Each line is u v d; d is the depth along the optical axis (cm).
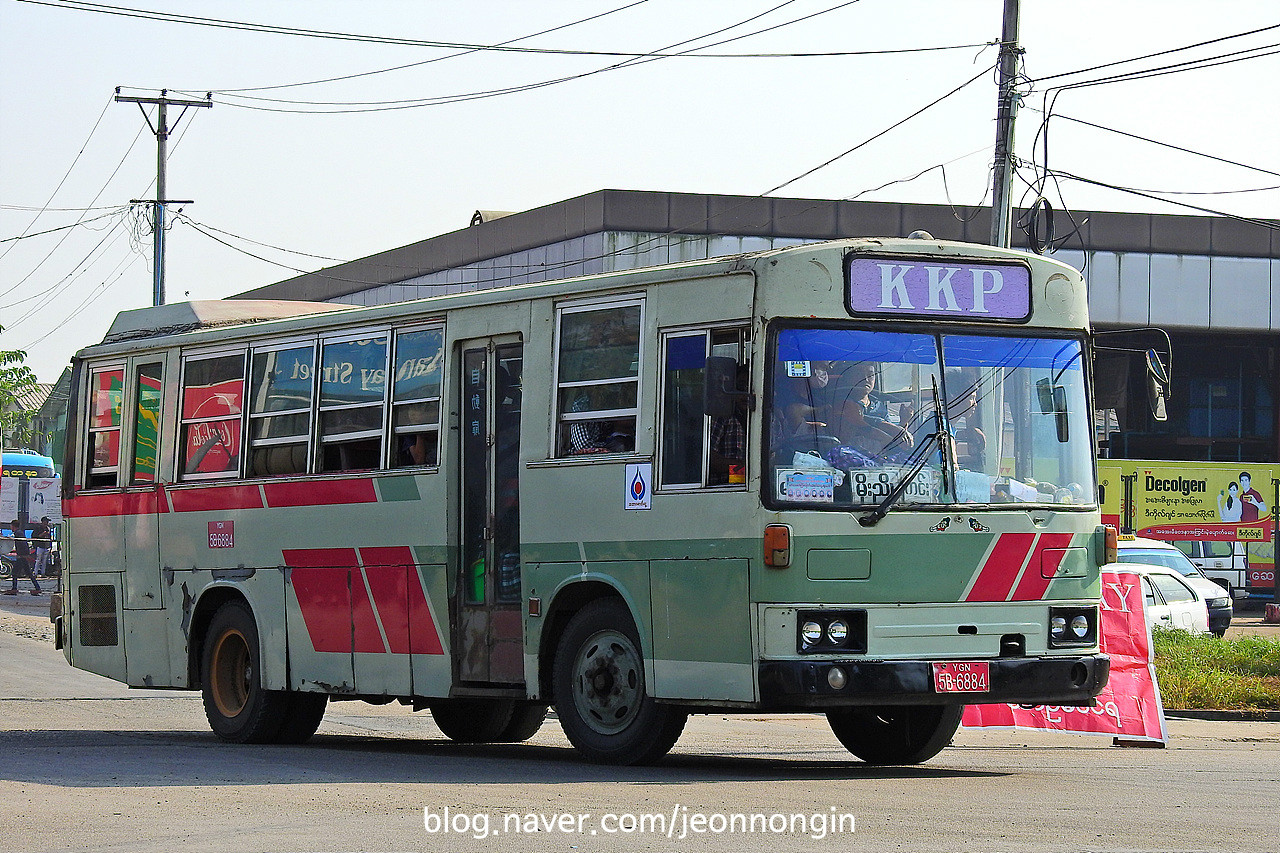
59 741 1511
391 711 2006
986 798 1026
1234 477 4525
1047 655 1140
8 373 6103
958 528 1117
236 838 838
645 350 1181
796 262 1111
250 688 1511
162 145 4588
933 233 4347
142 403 1664
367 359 1425
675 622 1140
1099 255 4603
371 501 1395
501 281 4588
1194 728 1877
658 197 4178
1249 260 4669
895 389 1127
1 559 5128
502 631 1286
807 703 1073
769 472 1090
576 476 1219
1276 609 4216
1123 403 1259
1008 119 2184
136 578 1645
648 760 1180
